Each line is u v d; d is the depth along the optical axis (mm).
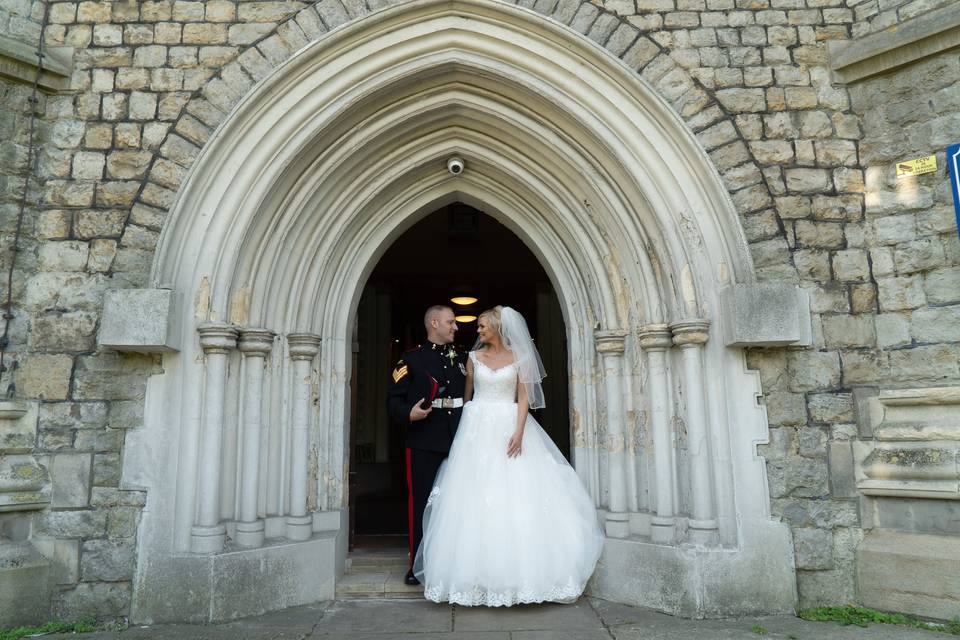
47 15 4066
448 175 4621
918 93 3820
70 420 3682
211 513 3639
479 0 3939
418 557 4008
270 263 4090
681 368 3869
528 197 4523
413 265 8633
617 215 4094
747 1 4117
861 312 3809
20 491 3545
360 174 4383
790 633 3258
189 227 3830
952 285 3609
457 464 3875
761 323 3594
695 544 3609
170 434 3691
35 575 3494
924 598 3379
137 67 4020
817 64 4074
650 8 4109
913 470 3512
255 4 4086
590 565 3783
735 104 4008
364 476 8688
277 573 3766
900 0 3922
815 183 3934
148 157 3922
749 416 3725
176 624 3496
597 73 3969
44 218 3855
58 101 3982
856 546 3631
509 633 3324
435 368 4246
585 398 4270
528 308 10078
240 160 3895
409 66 4016
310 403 4195
